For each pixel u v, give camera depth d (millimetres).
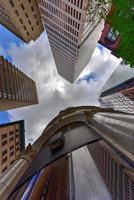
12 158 78812
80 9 61188
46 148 32125
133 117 10727
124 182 47188
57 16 80125
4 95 75750
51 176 45906
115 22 30609
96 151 85438
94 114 35031
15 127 86562
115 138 13719
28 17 80688
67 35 89625
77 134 34562
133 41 30844
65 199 40031
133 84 72188
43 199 33031
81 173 82500
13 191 19234
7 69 90875
